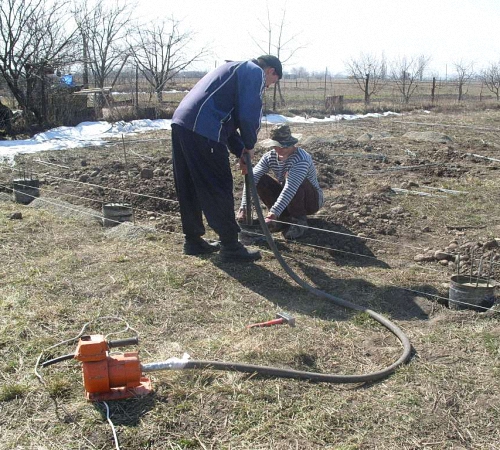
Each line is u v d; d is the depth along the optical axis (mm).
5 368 3141
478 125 15703
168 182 7555
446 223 6074
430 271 4672
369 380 3068
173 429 2674
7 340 3438
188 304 4004
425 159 9914
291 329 3650
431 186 7883
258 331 3619
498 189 7578
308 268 4711
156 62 22812
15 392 2912
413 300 4109
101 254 4930
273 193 5477
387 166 9383
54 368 3150
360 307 3951
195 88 4555
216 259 4855
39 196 7066
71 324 3689
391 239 5531
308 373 3068
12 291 4125
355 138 12734
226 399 2887
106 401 2848
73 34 15250
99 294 4129
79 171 8484
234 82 4422
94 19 18984
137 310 3896
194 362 3062
